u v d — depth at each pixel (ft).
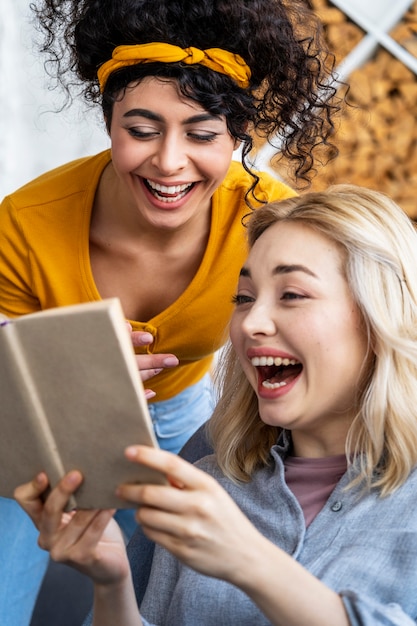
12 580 6.23
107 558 4.03
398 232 4.59
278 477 4.68
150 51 4.90
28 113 11.57
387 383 4.44
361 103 12.75
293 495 4.58
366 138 12.90
